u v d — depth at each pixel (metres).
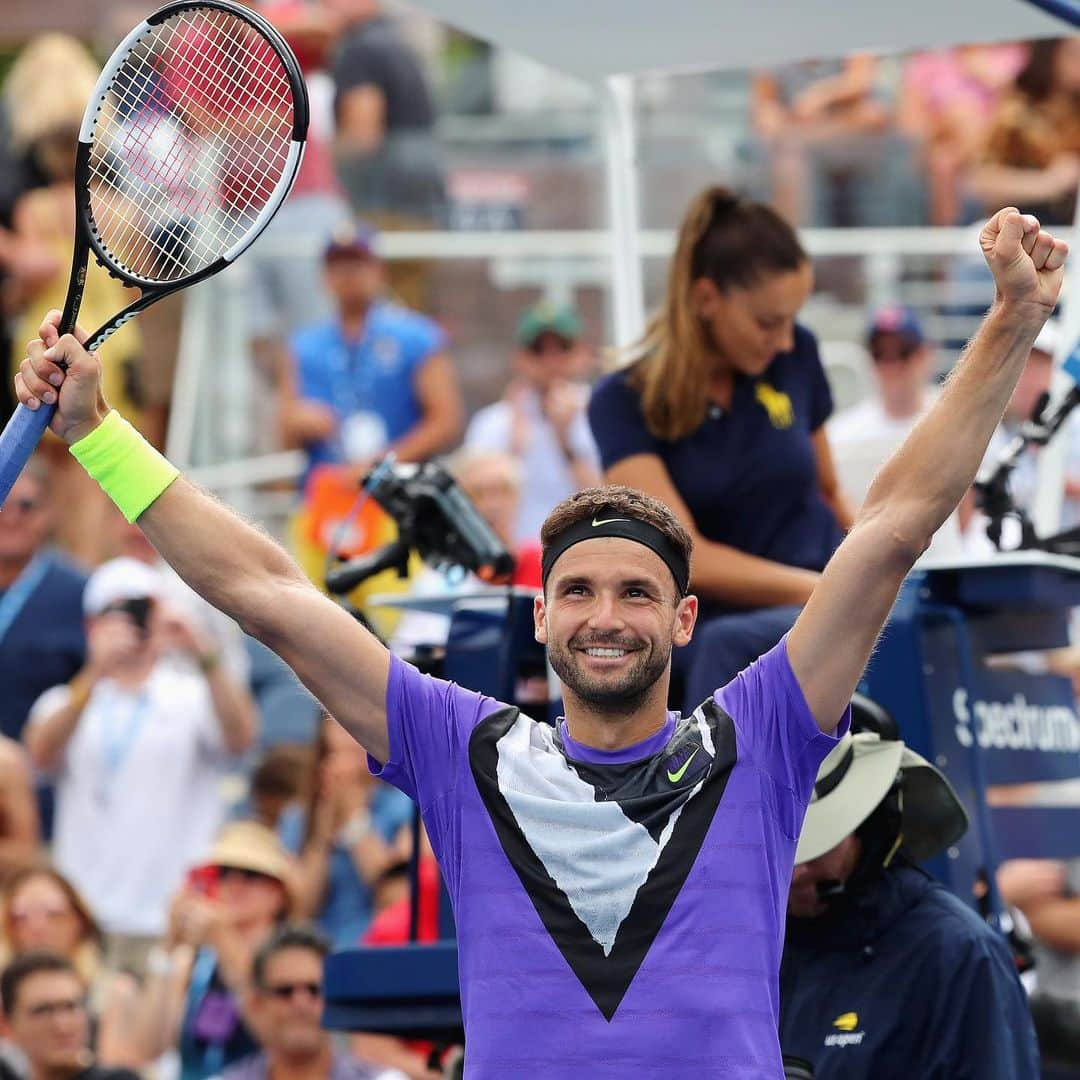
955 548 25.11
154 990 27.14
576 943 12.54
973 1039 16.23
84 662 32.97
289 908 27.56
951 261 33.38
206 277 13.77
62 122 37.59
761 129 34.16
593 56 21.91
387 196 36.38
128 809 30.56
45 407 13.61
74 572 33.38
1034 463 29.64
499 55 40.12
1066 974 23.30
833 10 20.30
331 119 37.91
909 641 18.42
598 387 19.98
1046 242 13.08
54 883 27.94
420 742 13.26
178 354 35.91
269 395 35.56
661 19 20.62
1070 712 21.38
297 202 36.28
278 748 30.56
